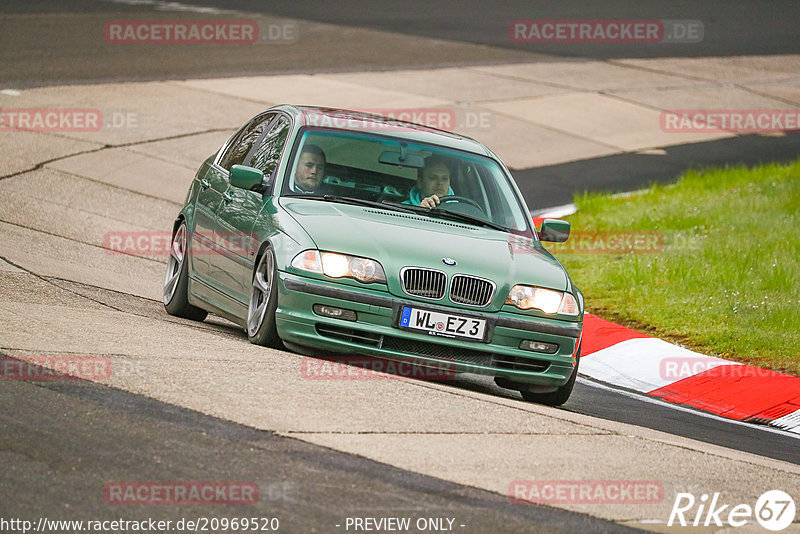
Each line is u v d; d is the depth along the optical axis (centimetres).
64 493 1639
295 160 2981
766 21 14488
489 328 2659
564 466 2070
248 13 11756
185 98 7650
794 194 6309
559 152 7825
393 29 11719
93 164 5953
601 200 6369
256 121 3431
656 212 5988
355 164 3012
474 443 2128
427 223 2869
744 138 8919
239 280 2922
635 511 1875
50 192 5281
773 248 5041
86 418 1964
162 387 2198
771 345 3834
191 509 1631
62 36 9400
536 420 2397
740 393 3372
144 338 2658
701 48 12456
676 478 2111
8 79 7512
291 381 2377
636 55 11706
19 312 2750
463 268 2677
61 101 7138
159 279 4097
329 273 2614
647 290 4497
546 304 2728
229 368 2420
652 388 3431
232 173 2897
